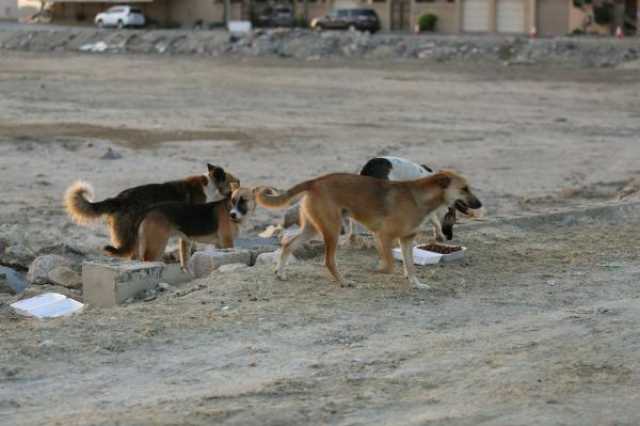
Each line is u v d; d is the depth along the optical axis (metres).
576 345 10.32
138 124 35.28
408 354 10.16
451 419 8.18
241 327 11.20
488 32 82.56
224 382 9.37
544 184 25.50
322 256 15.09
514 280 13.58
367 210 12.91
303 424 8.11
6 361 9.98
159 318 11.54
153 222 14.14
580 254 15.25
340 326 11.29
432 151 30.53
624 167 28.05
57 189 23.70
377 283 13.22
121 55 71.81
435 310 12.03
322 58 67.50
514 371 9.48
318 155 29.42
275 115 38.59
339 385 9.16
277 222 19.78
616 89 48.03
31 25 97.81
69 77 53.41
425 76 54.88
